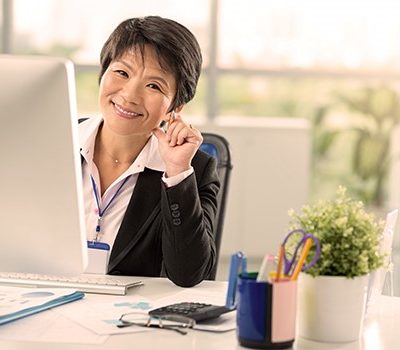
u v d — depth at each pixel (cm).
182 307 188
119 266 243
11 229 179
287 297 165
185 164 229
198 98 716
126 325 179
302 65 721
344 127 724
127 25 246
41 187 175
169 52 243
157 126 246
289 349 167
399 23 723
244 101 720
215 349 165
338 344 173
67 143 171
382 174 724
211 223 248
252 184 674
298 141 675
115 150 252
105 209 249
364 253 173
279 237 677
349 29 721
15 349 162
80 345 165
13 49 693
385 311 203
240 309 166
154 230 244
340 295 173
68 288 210
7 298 194
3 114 170
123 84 244
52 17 693
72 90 170
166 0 698
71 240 178
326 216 175
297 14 717
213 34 708
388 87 724
